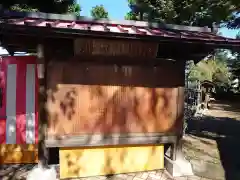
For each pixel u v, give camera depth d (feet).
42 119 14.11
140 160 15.92
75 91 14.34
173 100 15.71
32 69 16.53
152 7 38.47
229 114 54.24
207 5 20.31
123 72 14.83
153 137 15.49
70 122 14.37
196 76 61.11
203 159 19.95
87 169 15.08
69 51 14.38
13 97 16.62
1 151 16.94
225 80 90.63
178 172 15.69
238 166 18.44
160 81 15.42
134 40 12.68
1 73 16.42
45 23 12.06
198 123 38.68
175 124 15.81
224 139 27.43
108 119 14.83
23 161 17.13
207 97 61.72
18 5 29.78
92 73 14.46
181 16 30.17
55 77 14.10
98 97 14.64
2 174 15.44
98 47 13.66
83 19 14.43
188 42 12.90
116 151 15.49
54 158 17.74
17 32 11.40
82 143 14.49
